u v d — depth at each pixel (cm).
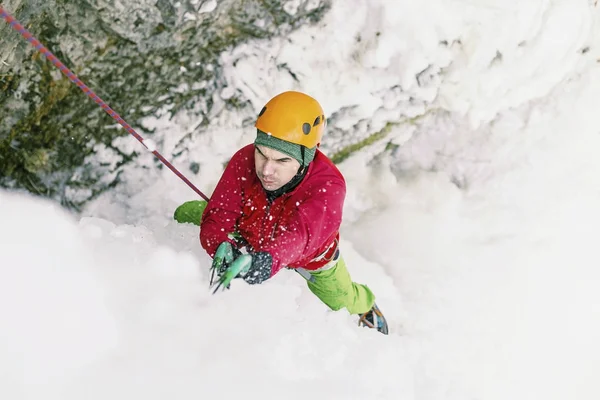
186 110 433
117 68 403
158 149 432
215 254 301
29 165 404
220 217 321
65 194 418
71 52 384
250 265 279
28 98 384
